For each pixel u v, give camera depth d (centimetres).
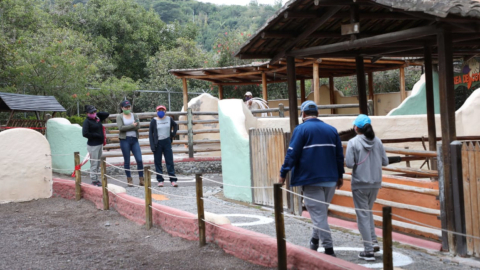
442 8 516
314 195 551
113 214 890
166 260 602
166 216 742
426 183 644
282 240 512
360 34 808
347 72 1811
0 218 885
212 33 7062
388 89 2370
